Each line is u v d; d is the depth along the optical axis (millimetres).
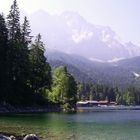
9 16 92125
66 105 113125
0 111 77938
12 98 85625
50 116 70000
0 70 83750
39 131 39375
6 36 88000
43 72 100875
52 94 107625
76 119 63906
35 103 94375
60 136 35969
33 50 100688
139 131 42719
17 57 89125
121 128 46500
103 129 44656
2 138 21359
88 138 35438
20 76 89125
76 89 123250
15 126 43688
